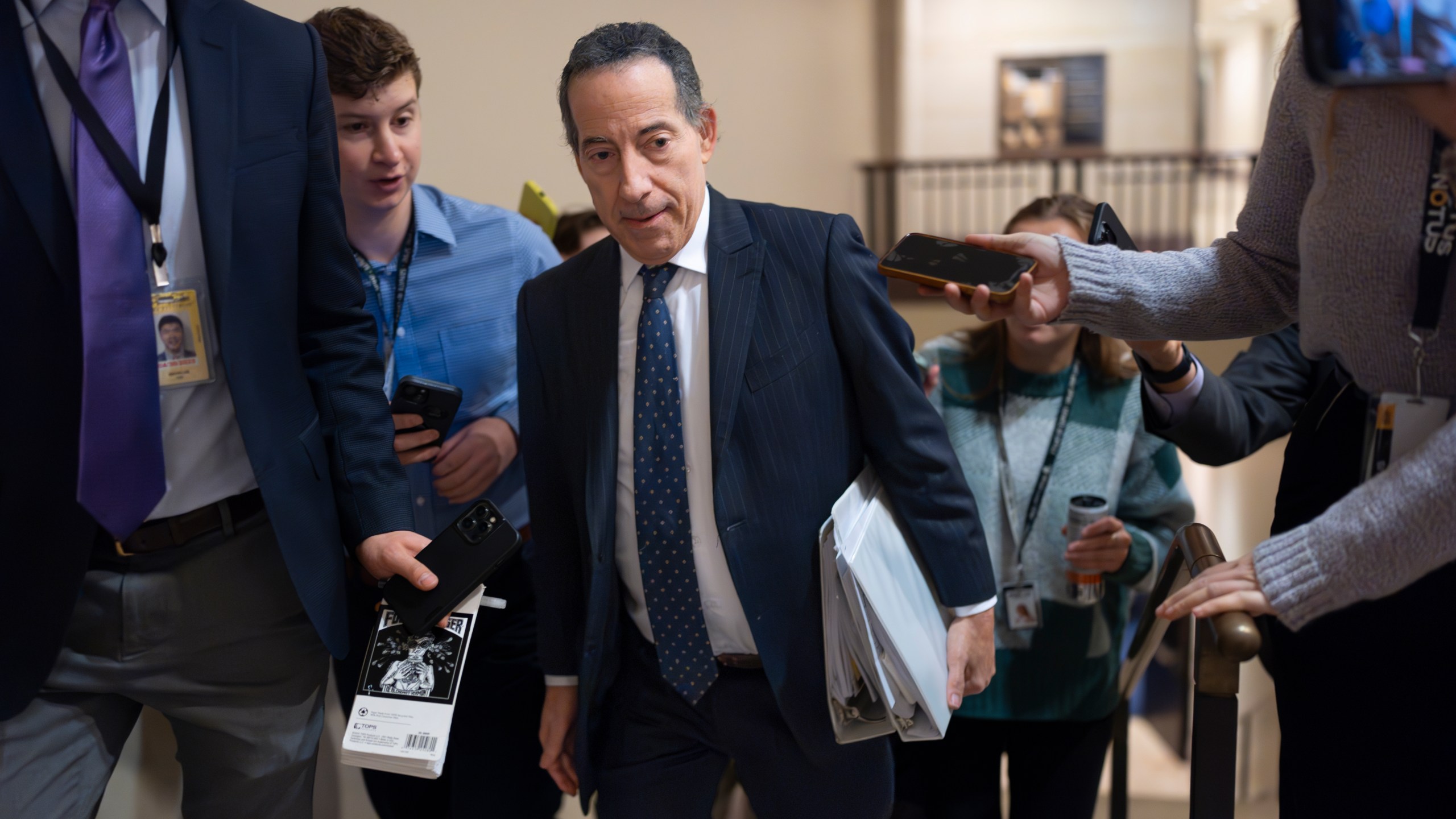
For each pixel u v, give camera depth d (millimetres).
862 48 9609
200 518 1442
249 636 1502
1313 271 1116
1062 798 2113
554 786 2234
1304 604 993
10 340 1306
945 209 10977
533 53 3580
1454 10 918
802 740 1552
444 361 2057
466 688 2055
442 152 3291
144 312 1329
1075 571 1962
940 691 1470
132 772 1958
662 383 1488
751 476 1470
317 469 1516
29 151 1287
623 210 1395
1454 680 1076
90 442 1302
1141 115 10719
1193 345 5742
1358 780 1127
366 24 1819
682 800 1686
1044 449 2088
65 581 1360
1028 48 10750
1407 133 1025
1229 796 1061
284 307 1455
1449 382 1058
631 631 1653
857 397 1527
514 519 2156
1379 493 972
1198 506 6168
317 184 1502
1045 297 1351
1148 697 5070
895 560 1497
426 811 2264
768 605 1489
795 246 1514
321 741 2293
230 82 1384
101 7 1317
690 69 1428
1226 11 13938
